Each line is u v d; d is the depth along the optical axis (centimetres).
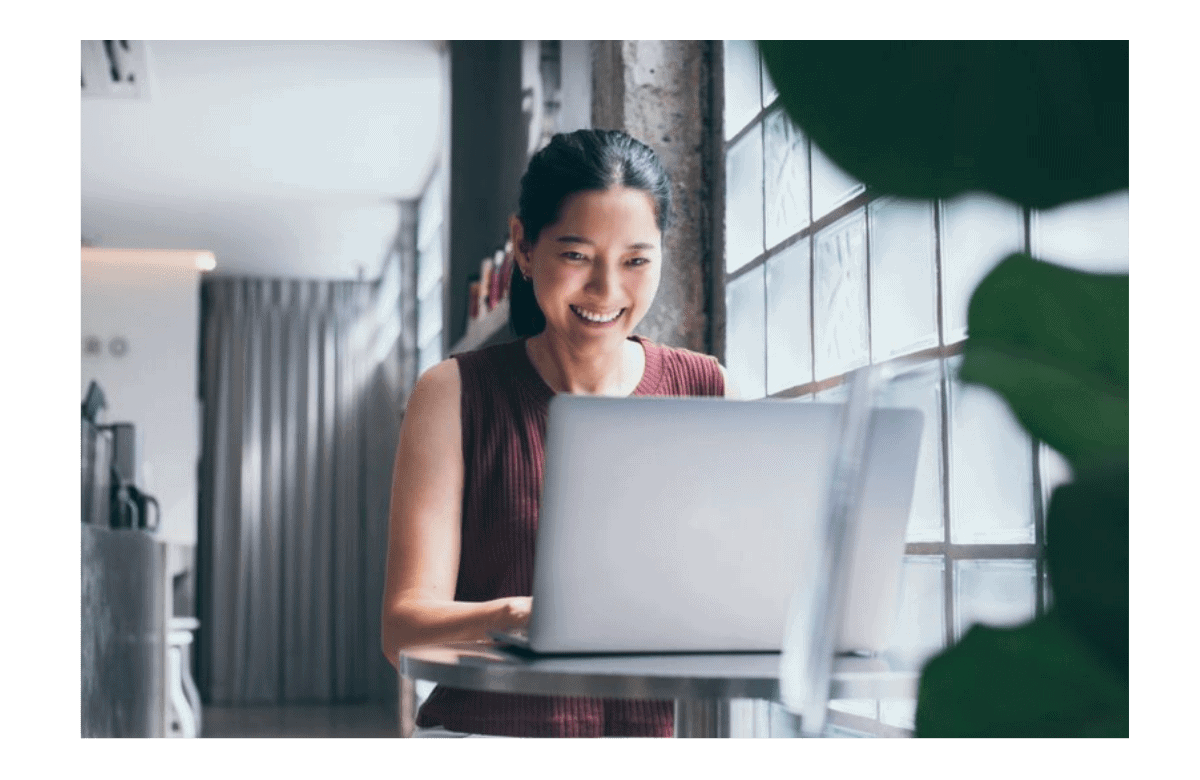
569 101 345
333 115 602
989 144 47
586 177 152
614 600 110
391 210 775
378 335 931
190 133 622
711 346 242
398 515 149
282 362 927
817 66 41
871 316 180
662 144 243
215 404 916
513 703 152
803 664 68
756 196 223
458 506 152
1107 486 51
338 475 921
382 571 907
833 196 192
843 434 69
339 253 866
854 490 68
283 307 930
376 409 929
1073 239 131
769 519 111
